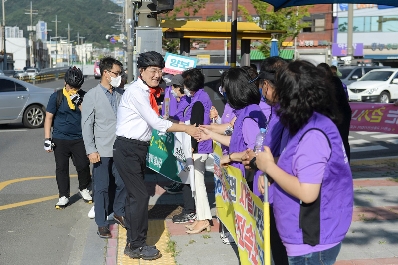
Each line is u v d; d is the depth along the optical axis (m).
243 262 4.25
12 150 12.85
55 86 49.06
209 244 5.89
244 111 4.52
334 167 2.98
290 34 32.47
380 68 28.05
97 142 6.20
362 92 25.11
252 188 4.51
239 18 40.81
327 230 3.03
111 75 6.15
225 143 4.97
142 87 5.20
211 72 10.83
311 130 2.97
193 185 6.10
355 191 8.20
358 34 50.03
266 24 31.95
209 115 6.15
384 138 14.76
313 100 2.97
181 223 6.67
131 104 5.19
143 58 5.13
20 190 8.81
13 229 6.76
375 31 49.84
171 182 8.46
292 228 3.07
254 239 3.82
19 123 18.50
